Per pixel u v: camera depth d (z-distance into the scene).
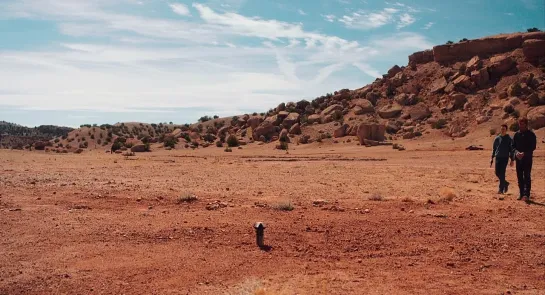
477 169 27.67
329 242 8.45
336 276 6.78
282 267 7.14
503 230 9.27
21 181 16.72
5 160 33.69
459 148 58.88
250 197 13.41
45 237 8.54
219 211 10.95
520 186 13.24
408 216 10.48
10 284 6.31
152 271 6.90
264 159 47.00
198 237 8.66
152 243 8.27
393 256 7.74
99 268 6.99
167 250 7.89
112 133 158.00
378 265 7.30
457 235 8.91
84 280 6.50
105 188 14.94
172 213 10.69
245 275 6.79
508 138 14.71
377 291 6.21
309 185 17.72
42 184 15.92
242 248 8.05
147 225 9.47
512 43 110.69
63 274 6.71
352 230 9.22
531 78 90.56
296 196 13.84
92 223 9.60
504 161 14.77
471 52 116.69
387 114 101.12
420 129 87.31
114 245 8.12
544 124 67.44
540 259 7.54
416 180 20.62
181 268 7.04
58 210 10.91
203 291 6.16
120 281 6.49
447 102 97.56
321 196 13.91
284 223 9.73
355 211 11.02
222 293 6.09
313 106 122.88
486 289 6.33
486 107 87.19
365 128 78.62
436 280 6.66
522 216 10.55
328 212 10.92
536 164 31.77
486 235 8.90
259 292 5.88
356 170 26.95
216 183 17.89
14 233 8.78
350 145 79.06
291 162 39.38
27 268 6.93
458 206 11.88
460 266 7.26
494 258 7.62
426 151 57.41
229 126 125.44
